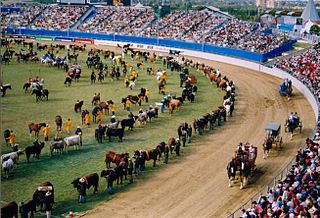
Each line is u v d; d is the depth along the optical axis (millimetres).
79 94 58781
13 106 51969
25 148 36562
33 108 51469
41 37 118375
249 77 74125
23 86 60906
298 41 109625
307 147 34750
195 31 104375
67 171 34594
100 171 34688
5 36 113750
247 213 24656
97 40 113312
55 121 44938
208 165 36625
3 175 33312
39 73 71875
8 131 39500
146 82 67438
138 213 28375
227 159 37969
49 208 26969
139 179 33750
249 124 48000
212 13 114938
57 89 61281
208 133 44875
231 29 101812
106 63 82750
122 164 32281
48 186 27688
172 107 51219
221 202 30109
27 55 81000
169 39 102875
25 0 136250
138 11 120500
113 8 125188
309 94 58562
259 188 32344
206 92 62312
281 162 37500
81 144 39906
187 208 29188
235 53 89875
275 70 76125
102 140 42125
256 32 100062
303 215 22953
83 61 85188
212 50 94875
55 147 37562
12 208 25906
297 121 44719
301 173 29016
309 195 25641
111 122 44281
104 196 30750
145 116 46750
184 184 32969
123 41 110188
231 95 55594
